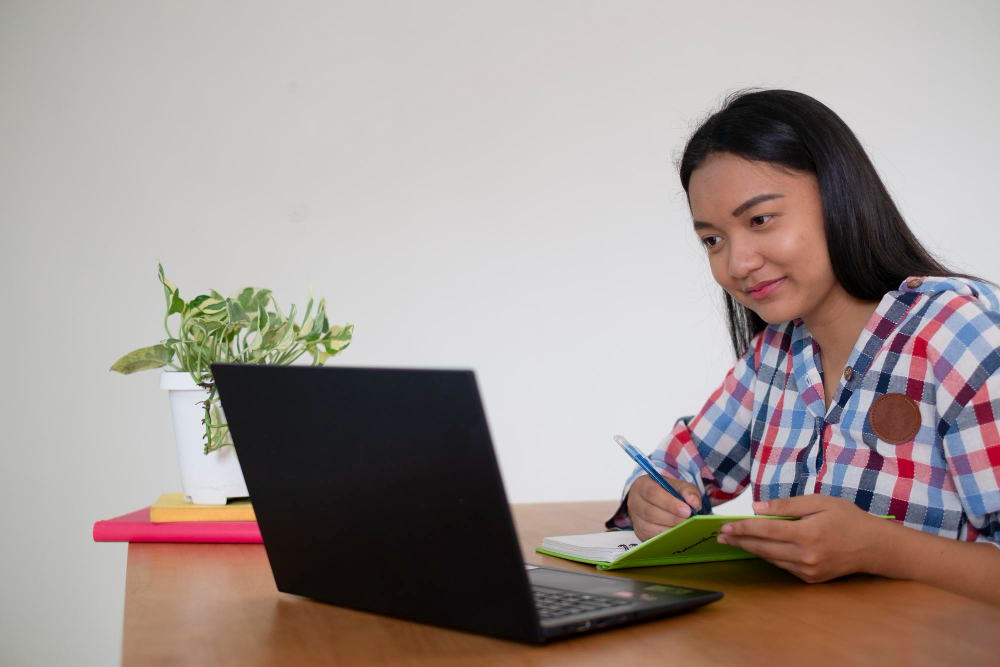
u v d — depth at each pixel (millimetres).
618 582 799
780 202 1034
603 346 3098
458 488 625
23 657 2670
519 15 3021
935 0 3281
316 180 2881
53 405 2709
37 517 2693
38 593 2684
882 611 729
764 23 3186
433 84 2963
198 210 2803
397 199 2939
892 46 3260
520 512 1397
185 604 793
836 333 1146
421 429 634
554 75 3049
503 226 3018
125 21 2762
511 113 3020
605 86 3086
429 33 2957
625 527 1213
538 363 3051
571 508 1438
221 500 1155
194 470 1158
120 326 2756
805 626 682
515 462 3035
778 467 1181
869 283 1079
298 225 2871
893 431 1073
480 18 2994
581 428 3082
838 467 1106
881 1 3254
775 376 1232
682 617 717
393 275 2941
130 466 2756
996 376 976
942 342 1027
